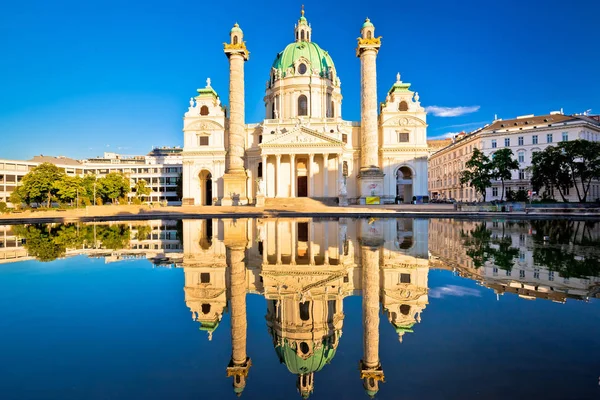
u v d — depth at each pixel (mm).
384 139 67562
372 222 32031
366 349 6523
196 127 69250
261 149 64438
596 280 10602
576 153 56688
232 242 19438
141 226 30750
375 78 61094
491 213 40781
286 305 9133
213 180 68688
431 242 18672
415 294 9562
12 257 15609
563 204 49594
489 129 87125
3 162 103250
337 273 12094
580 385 5012
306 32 78875
